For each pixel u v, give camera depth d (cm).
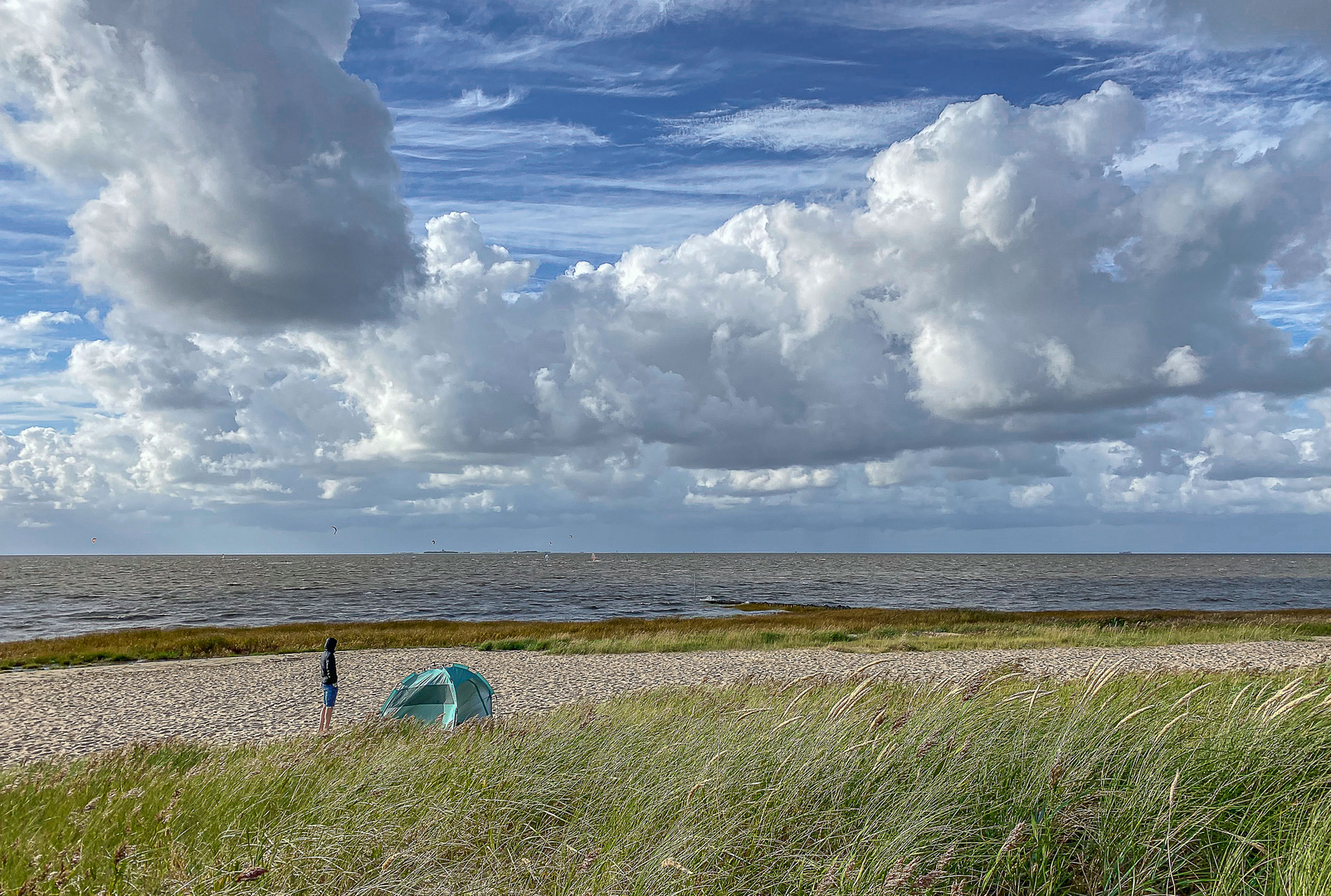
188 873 362
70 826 464
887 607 6944
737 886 339
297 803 473
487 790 467
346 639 3572
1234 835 348
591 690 2198
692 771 451
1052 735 458
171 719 1920
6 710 2056
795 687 755
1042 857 349
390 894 347
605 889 332
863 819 387
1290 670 905
